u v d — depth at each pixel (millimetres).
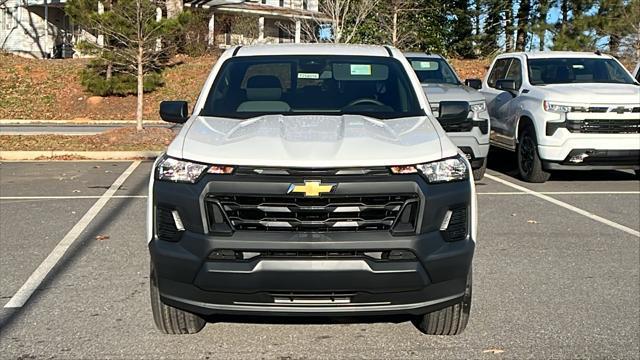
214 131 4527
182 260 3912
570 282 5730
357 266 3803
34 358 4246
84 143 14117
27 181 10523
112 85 22484
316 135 4312
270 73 5473
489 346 4430
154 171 4270
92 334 4621
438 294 3984
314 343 4496
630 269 6102
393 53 5891
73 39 33844
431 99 9547
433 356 4281
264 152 4016
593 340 4523
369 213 3885
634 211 8555
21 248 6703
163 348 4410
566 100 9789
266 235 3828
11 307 5105
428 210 3912
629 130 9719
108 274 5898
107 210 8461
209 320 4859
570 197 9469
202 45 26719
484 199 9289
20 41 35969
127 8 15508
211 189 3891
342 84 5391
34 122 21156
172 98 22875
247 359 4254
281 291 3850
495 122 11805
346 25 25766
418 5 27469
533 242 7004
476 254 6551
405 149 4117
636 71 12281
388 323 4828
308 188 3826
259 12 34156
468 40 29734
